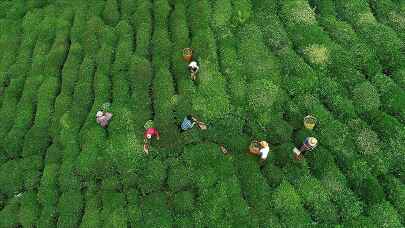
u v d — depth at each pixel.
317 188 21.34
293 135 23.09
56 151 23.09
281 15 27.41
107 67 25.55
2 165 23.20
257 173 21.72
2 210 21.86
